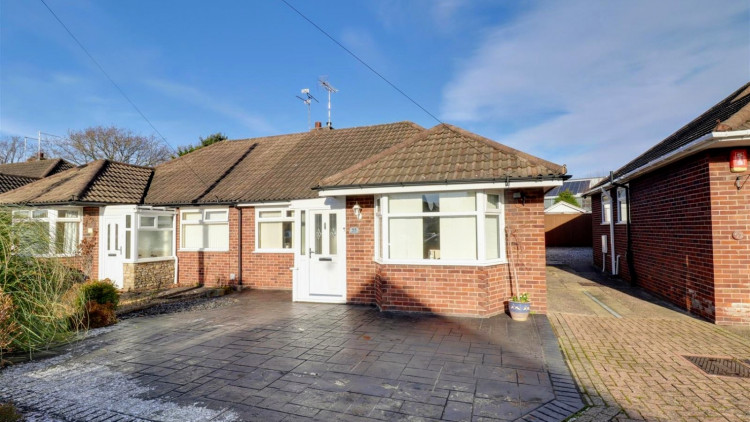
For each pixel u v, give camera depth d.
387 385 4.88
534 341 6.58
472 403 4.39
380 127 16.67
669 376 5.14
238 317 8.59
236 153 17.72
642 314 8.52
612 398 4.52
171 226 14.49
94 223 13.58
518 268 8.55
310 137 17.48
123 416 4.16
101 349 6.41
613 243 14.39
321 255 10.26
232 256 13.53
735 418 4.05
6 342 5.65
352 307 9.41
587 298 10.34
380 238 9.34
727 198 7.52
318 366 5.54
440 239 8.56
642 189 11.48
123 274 12.94
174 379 5.13
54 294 6.47
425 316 8.30
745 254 7.39
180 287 13.52
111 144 37.88
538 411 4.21
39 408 4.35
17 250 6.19
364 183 8.62
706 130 8.05
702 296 8.05
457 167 8.52
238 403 4.43
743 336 6.82
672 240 9.39
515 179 7.71
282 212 13.03
